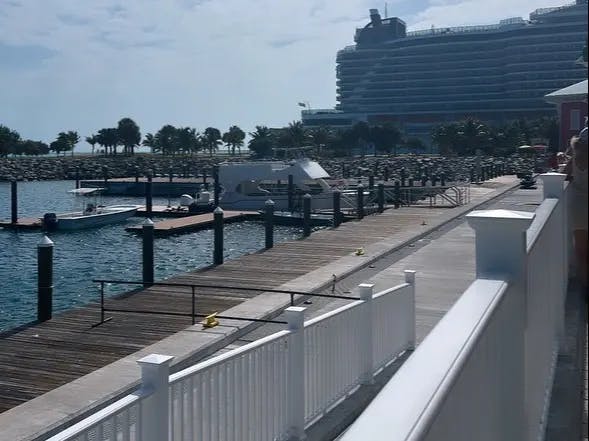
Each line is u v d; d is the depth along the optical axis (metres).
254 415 5.77
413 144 127.69
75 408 8.07
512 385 3.31
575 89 29.55
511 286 3.22
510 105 120.31
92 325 12.34
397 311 9.12
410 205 36.03
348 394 7.68
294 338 6.43
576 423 4.72
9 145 130.00
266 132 115.44
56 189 78.25
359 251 19.48
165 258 27.69
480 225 3.40
